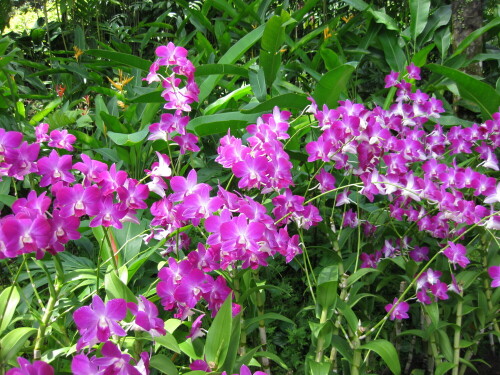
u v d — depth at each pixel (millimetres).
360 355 1124
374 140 1096
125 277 1003
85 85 3029
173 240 1150
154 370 1161
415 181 1155
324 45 2559
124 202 856
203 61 2756
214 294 915
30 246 728
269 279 1507
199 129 1534
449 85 2330
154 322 767
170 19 4371
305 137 1945
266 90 1998
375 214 1511
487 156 1373
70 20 3893
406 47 2645
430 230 1268
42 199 776
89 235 1678
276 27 2066
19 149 841
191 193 922
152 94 1730
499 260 1341
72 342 941
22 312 1188
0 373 785
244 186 965
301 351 1433
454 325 1276
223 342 855
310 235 1587
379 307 1585
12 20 5367
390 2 3801
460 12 2549
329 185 1188
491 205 1168
